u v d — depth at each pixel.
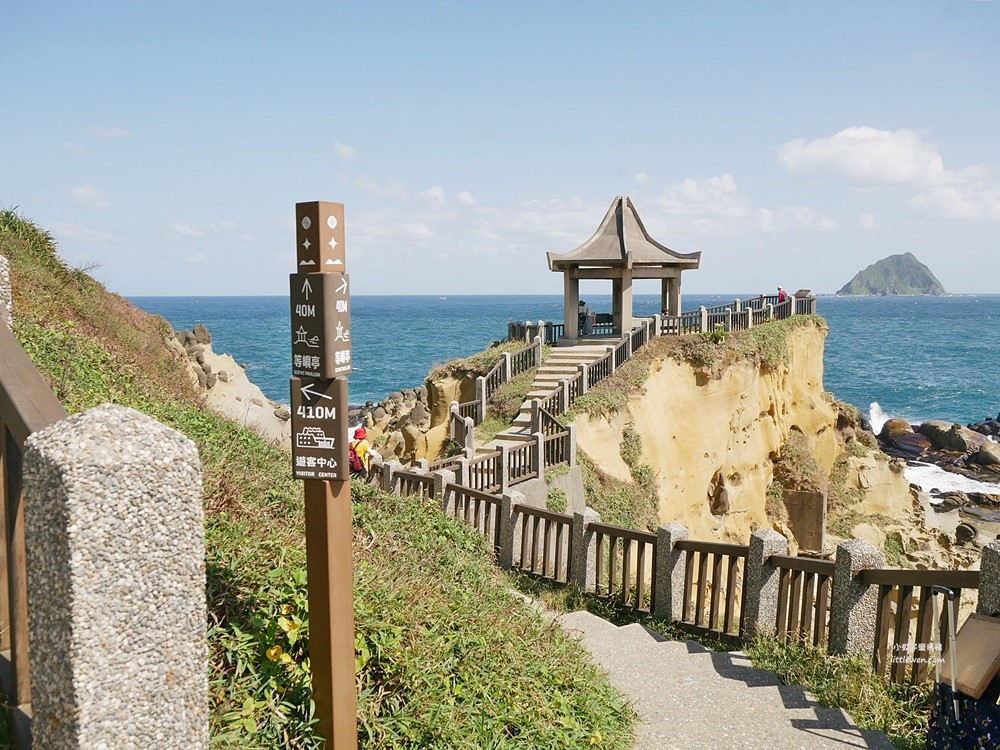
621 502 21.52
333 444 3.86
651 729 6.29
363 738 4.40
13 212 17.34
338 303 3.86
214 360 33.44
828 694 6.89
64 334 11.53
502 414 23.39
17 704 3.15
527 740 4.96
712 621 9.26
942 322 196.12
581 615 9.51
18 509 3.12
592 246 27.88
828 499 34.88
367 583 5.63
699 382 27.03
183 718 2.71
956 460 54.44
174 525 2.67
